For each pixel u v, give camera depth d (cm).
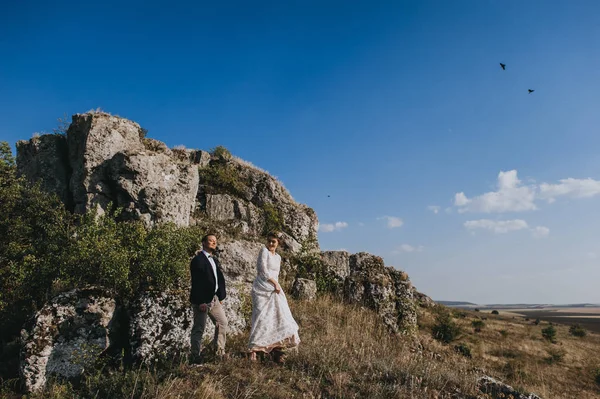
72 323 687
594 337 4666
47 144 1199
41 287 801
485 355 2264
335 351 759
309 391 579
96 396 545
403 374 690
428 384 674
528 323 6147
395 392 617
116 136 1167
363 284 1377
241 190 1684
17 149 1244
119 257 761
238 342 794
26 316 800
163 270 801
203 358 658
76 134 1161
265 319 660
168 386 526
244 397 530
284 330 657
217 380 566
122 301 759
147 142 1395
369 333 1070
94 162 1108
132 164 1085
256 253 1247
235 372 596
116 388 559
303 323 995
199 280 655
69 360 658
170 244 870
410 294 1441
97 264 779
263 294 676
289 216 1747
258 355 673
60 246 834
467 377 732
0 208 904
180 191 1196
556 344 3362
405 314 1359
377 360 752
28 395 600
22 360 636
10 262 810
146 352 669
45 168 1175
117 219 1083
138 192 1096
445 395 649
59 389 598
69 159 1175
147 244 834
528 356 2570
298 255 1559
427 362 807
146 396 518
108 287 774
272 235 709
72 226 930
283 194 1859
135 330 694
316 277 1454
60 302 698
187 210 1221
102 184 1101
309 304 1205
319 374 646
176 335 709
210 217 1495
